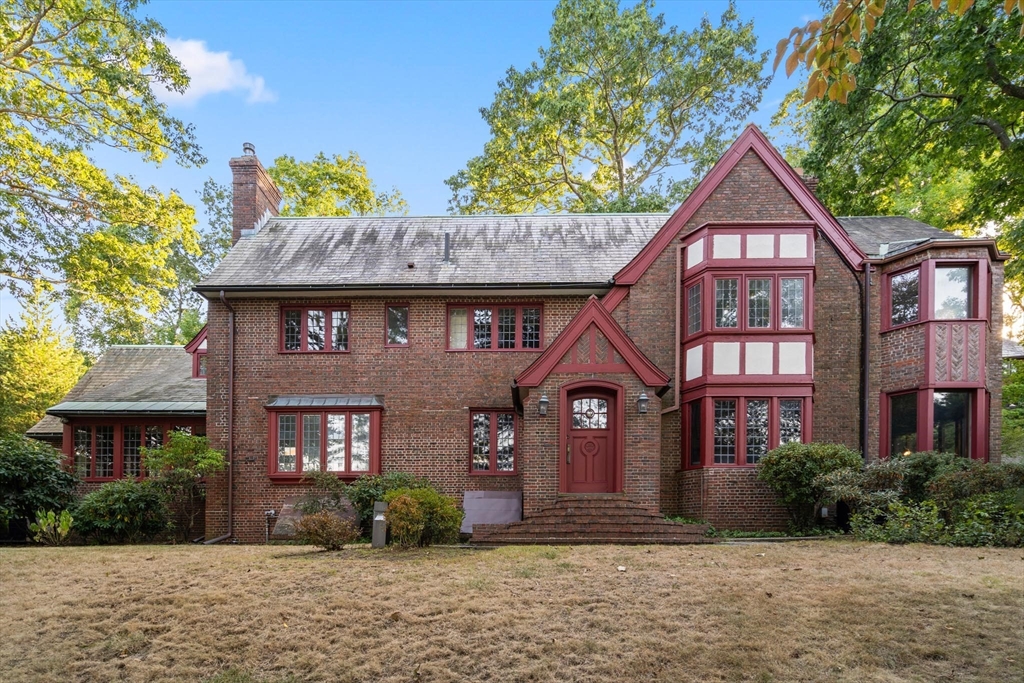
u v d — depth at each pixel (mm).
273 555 10789
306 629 7191
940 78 19797
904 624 6906
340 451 16250
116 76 18922
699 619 7141
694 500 14984
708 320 14961
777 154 16219
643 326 16047
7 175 20203
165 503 15727
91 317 23891
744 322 14891
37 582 9062
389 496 11844
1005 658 6215
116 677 6387
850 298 15773
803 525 14031
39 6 18531
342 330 16953
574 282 16312
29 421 28078
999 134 19078
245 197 19484
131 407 18812
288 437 16375
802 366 14727
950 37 17047
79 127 20469
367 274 16891
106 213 21266
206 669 6500
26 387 27969
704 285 15078
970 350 14398
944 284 14781
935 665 6156
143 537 15445
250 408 16594
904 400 15102
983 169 21109
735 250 15070
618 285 16141
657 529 12305
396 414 16500
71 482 16156
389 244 18422
